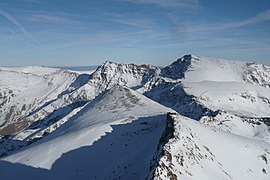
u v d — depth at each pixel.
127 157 50.44
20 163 57.66
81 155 54.09
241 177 40.00
